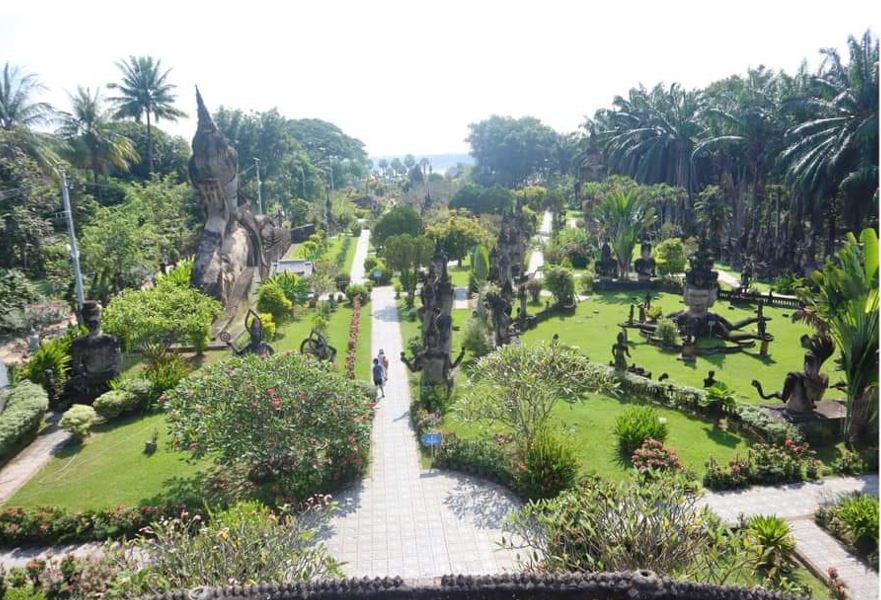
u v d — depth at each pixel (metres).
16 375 22.84
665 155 65.81
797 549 12.85
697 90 66.62
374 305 39.78
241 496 15.33
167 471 16.94
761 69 60.38
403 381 25.06
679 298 40.09
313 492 15.36
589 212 60.34
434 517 14.79
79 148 50.00
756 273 45.34
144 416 20.98
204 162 34.25
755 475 15.73
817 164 40.62
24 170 35.22
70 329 26.67
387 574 12.72
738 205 57.16
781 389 22.75
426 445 17.91
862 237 16.73
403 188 105.19
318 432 15.49
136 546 11.62
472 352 27.66
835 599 11.39
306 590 7.32
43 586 11.53
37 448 18.86
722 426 18.97
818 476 15.98
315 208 78.69
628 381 22.00
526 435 16.77
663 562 9.10
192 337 26.25
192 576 8.91
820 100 42.75
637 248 57.53
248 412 15.11
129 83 58.56
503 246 42.75
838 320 17.52
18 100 42.28
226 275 33.47
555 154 108.50
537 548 10.34
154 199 46.38
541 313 34.94
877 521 12.62
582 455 17.39
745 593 7.18
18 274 29.48
